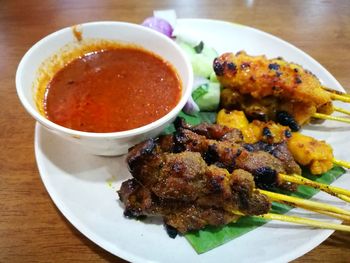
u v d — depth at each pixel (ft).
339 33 0.92
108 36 0.69
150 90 0.63
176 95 0.63
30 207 0.58
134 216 0.54
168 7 0.97
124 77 0.65
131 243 0.51
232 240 0.53
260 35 0.82
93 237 0.51
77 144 0.59
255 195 0.52
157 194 0.52
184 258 0.50
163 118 0.55
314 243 0.51
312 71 0.75
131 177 0.60
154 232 0.53
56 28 0.91
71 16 0.94
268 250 0.51
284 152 0.60
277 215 0.53
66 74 0.65
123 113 0.60
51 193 0.56
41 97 0.61
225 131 0.61
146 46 0.69
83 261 0.52
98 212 0.55
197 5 0.99
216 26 0.84
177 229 0.53
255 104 0.69
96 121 0.58
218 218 0.53
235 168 0.56
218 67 0.67
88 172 0.60
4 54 0.83
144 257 0.49
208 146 0.57
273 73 0.66
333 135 0.68
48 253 0.53
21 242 0.54
